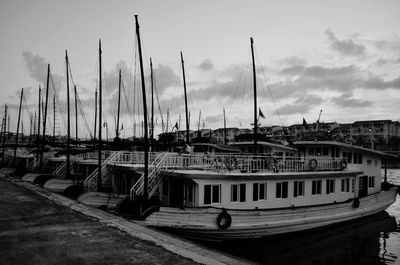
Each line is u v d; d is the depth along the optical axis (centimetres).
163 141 3788
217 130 14462
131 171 2298
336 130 13262
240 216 1781
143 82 1848
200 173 1766
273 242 2009
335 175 2420
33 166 4488
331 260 1830
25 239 1086
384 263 1816
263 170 2161
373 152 2961
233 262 898
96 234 1155
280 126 14012
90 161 3225
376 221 2822
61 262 866
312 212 2164
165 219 1619
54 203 1841
